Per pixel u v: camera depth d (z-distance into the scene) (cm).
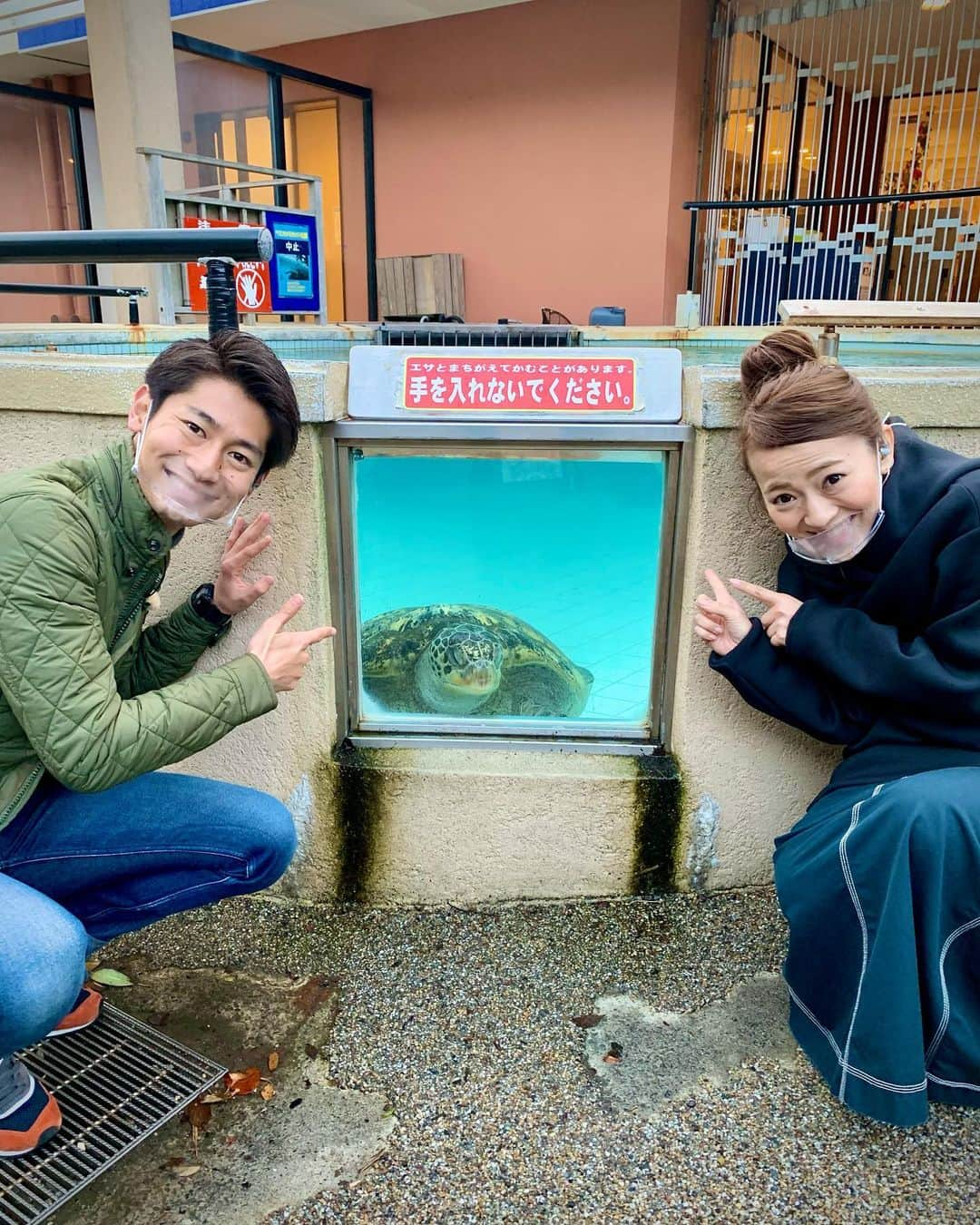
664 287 777
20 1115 152
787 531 175
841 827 165
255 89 845
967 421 199
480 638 222
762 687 189
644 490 208
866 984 156
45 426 206
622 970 203
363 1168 157
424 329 353
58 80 1023
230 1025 188
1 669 137
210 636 192
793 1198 151
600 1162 157
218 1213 149
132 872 165
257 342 151
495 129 820
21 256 176
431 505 211
